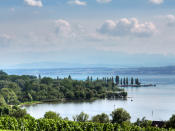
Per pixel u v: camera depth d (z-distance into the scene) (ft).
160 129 394.52
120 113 530.68
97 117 530.68
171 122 463.42
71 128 366.22
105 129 381.81
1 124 351.87
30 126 354.13
